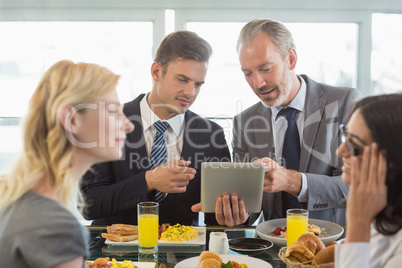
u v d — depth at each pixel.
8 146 3.02
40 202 0.80
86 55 2.99
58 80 0.88
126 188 1.70
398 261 0.82
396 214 0.87
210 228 1.59
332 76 2.97
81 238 0.79
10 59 2.98
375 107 0.86
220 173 1.49
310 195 1.80
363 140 0.87
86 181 1.79
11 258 0.77
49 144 0.85
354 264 0.86
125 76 2.99
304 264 1.12
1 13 2.93
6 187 0.84
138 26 2.96
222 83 2.96
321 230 1.55
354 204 0.88
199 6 2.91
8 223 0.78
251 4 2.90
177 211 1.84
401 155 0.83
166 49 1.89
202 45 1.89
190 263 1.23
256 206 1.55
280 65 1.93
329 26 2.93
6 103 3.03
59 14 2.95
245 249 1.35
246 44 1.96
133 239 1.44
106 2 2.93
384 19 2.92
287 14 2.91
